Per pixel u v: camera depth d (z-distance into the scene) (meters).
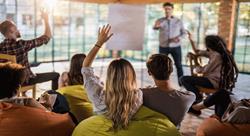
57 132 1.82
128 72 1.70
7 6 7.02
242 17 6.89
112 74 1.70
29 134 1.72
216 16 7.37
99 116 1.80
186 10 7.88
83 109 2.46
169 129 1.74
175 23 5.77
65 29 8.25
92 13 8.68
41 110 1.83
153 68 2.00
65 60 8.37
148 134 1.68
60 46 8.23
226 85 3.68
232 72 3.68
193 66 4.21
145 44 8.65
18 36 3.37
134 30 4.50
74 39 8.48
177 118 1.94
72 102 2.47
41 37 3.36
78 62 2.57
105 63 8.06
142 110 1.77
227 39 6.57
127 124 1.68
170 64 2.02
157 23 5.86
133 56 9.04
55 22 7.99
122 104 1.68
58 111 2.15
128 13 4.50
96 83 1.95
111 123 1.71
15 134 1.69
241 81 6.20
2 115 1.71
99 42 2.02
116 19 4.52
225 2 6.53
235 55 7.02
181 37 5.85
